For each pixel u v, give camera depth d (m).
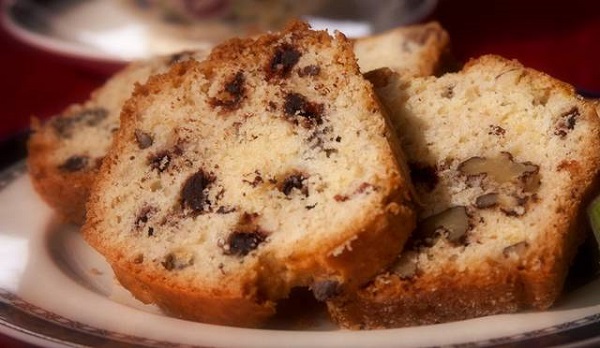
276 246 0.34
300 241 0.33
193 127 0.37
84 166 0.42
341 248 0.33
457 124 0.36
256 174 0.35
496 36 0.58
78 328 0.34
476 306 0.33
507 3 0.62
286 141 0.35
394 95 0.37
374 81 0.37
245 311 0.34
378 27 0.57
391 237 0.33
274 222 0.34
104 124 0.44
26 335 0.34
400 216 0.33
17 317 0.34
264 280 0.34
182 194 0.36
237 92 0.36
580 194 0.34
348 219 0.33
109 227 0.36
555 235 0.33
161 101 0.37
